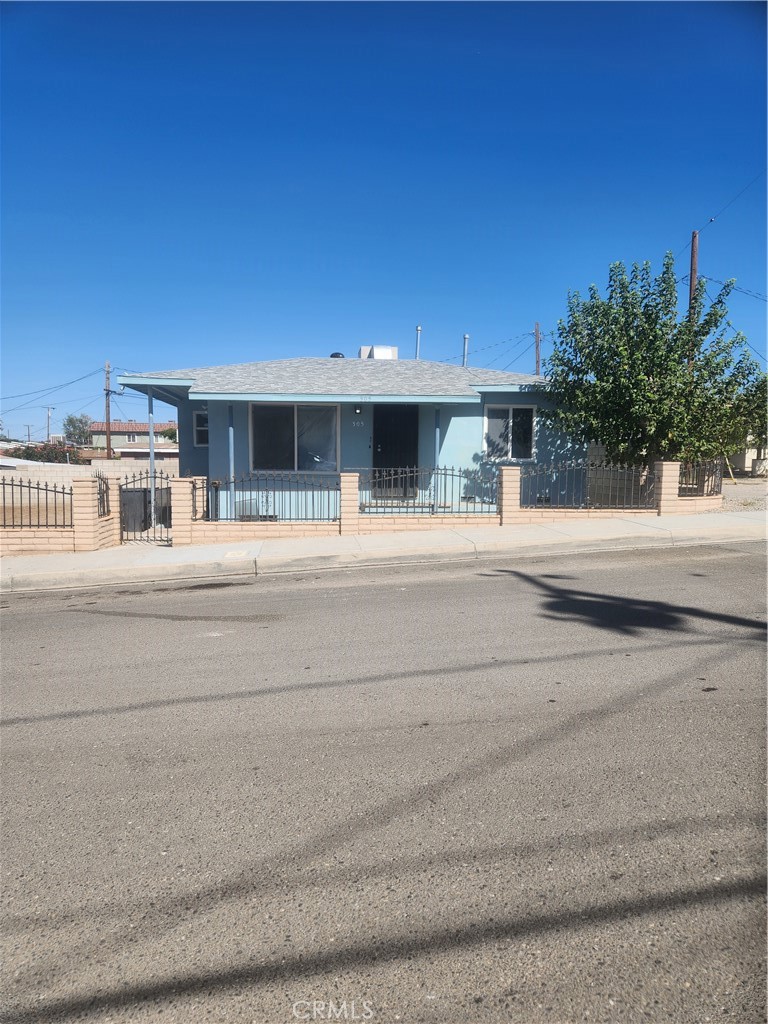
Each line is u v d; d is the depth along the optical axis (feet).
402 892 9.11
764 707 14.55
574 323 47.73
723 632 20.03
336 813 11.09
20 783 12.52
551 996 7.37
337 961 7.98
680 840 9.97
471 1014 7.19
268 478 45.44
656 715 14.32
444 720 14.53
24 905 9.16
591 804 11.01
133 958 8.14
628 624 21.31
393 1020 7.15
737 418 47.26
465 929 8.39
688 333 45.16
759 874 9.18
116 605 28.32
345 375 53.01
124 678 18.29
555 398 49.57
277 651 20.15
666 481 44.09
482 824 10.59
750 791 11.23
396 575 31.83
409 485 50.70
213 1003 7.45
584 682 16.37
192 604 27.76
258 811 11.26
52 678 18.57
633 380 44.39
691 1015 7.08
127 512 49.01
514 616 22.97
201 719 15.17
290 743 13.74
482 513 43.78
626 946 8.02
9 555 39.27
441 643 20.17
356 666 18.37
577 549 36.52
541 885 9.13
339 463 50.37
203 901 9.11
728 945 7.98
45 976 7.91
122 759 13.35
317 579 31.99
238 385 48.19
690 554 33.60
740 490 68.33
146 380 48.91
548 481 52.08
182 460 59.16
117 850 10.34
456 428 51.34
